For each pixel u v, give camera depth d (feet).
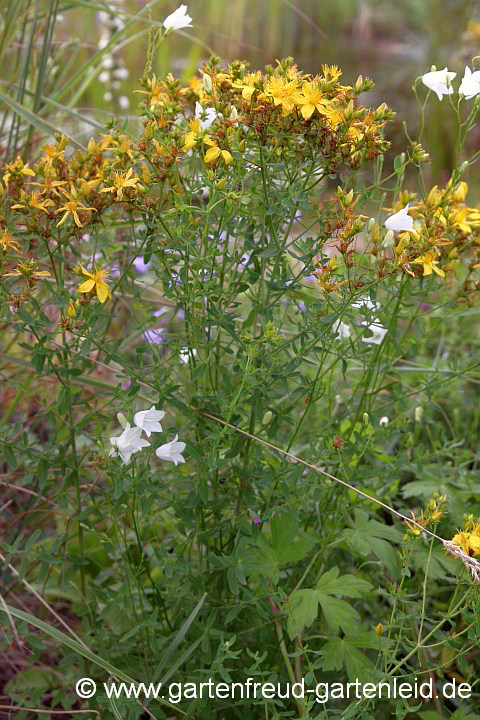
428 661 2.67
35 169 2.35
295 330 3.07
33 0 3.59
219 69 2.40
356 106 2.27
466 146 6.55
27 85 3.62
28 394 2.69
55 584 2.83
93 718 2.48
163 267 2.44
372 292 2.37
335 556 2.79
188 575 2.38
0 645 2.39
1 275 2.27
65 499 2.46
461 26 7.29
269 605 2.50
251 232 2.36
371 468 2.70
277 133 2.28
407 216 2.32
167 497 2.52
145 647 2.51
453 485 2.88
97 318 2.41
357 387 2.63
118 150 2.31
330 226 2.29
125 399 2.29
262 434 2.59
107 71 4.34
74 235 2.37
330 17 9.68
